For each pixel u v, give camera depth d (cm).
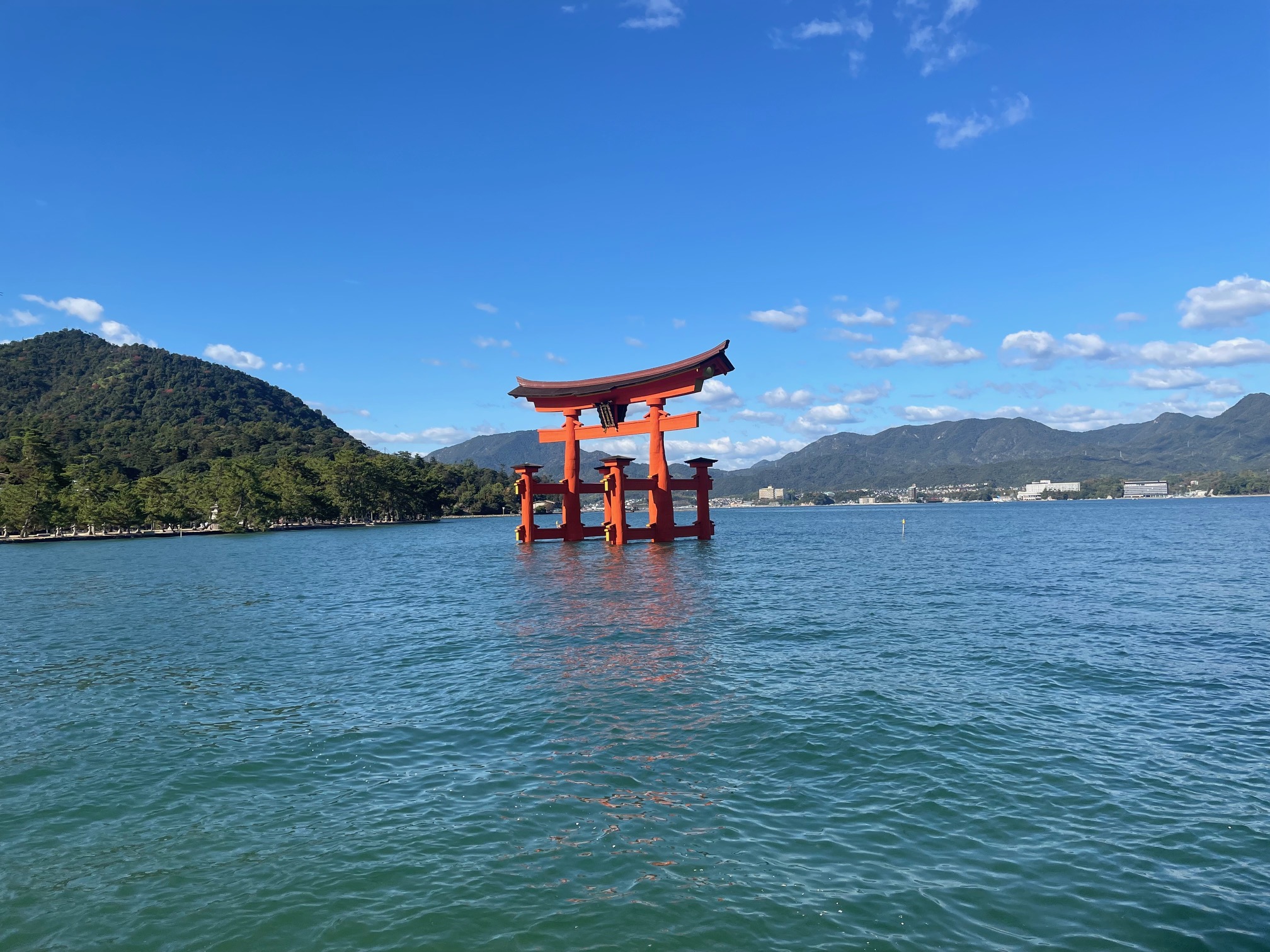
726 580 4350
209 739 1557
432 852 1048
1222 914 877
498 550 7725
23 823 1167
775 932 848
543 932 857
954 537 9250
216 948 842
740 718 1620
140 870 1020
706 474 7738
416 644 2569
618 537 6862
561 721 1620
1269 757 1375
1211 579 4156
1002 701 1736
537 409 7794
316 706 1795
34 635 2894
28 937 869
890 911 888
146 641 2725
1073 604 3272
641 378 6794
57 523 11900
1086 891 930
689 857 1021
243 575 5419
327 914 904
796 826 1110
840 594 3662
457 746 1482
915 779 1283
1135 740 1471
